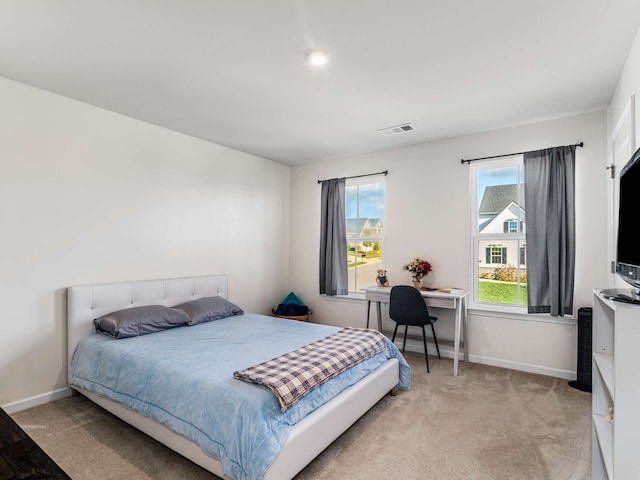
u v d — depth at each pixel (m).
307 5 1.79
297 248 5.25
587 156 3.24
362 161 4.66
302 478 1.91
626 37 2.06
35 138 2.77
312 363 2.18
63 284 2.92
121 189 3.32
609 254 3.04
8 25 1.96
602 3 1.77
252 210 4.71
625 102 2.40
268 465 1.61
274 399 1.80
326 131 3.78
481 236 3.87
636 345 1.20
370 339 2.79
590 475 1.93
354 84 2.69
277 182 5.12
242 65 2.41
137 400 2.19
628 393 1.20
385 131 3.77
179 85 2.72
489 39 2.09
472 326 3.84
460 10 1.83
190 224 3.93
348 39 2.10
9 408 2.63
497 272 3.79
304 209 5.18
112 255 3.24
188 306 3.53
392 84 2.69
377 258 4.61
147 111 3.24
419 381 3.27
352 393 2.30
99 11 1.84
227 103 3.05
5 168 2.62
